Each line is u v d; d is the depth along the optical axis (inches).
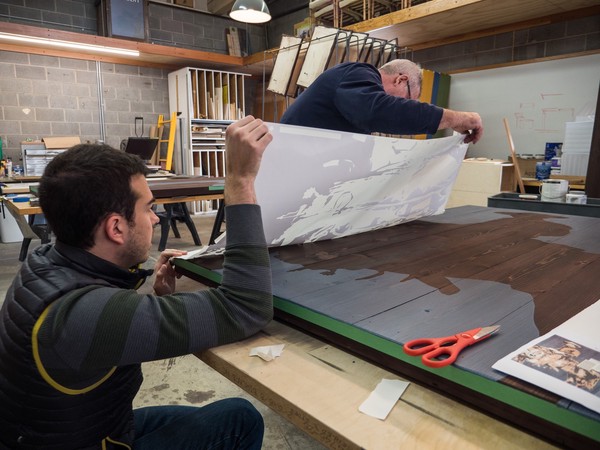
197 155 227.5
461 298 27.8
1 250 155.4
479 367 18.7
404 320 24.2
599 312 24.8
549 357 19.0
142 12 211.5
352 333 23.6
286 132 32.5
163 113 239.1
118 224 24.6
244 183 27.4
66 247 24.6
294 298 27.8
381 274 33.2
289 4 250.2
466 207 70.7
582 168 130.0
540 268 34.8
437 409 18.8
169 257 37.6
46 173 24.1
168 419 34.5
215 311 24.2
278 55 111.3
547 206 78.2
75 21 212.5
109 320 21.4
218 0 233.9
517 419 17.2
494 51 166.4
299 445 55.9
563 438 16.0
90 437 24.1
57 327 20.9
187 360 75.4
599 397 15.9
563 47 149.8
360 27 166.4
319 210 40.4
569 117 148.0
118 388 25.3
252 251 26.4
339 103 48.3
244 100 252.1
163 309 23.0
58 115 208.4
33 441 22.9
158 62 230.8
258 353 23.9
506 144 164.7
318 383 21.0
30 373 21.6
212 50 251.0
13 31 174.1
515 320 24.1
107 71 219.0
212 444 31.0
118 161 24.7
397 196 49.0
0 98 194.1
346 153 37.4
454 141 49.4
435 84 171.3
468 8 139.6
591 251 40.4
